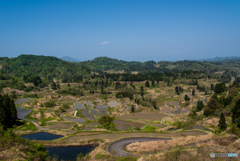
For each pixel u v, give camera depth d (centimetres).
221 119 6838
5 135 4244
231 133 5259
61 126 7994
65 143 5181
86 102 17212
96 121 9525
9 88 19725
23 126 7831
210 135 5088
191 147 4078
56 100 17962
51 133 6794
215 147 3912
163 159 3434
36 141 5316
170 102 18250
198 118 9338
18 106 12462
